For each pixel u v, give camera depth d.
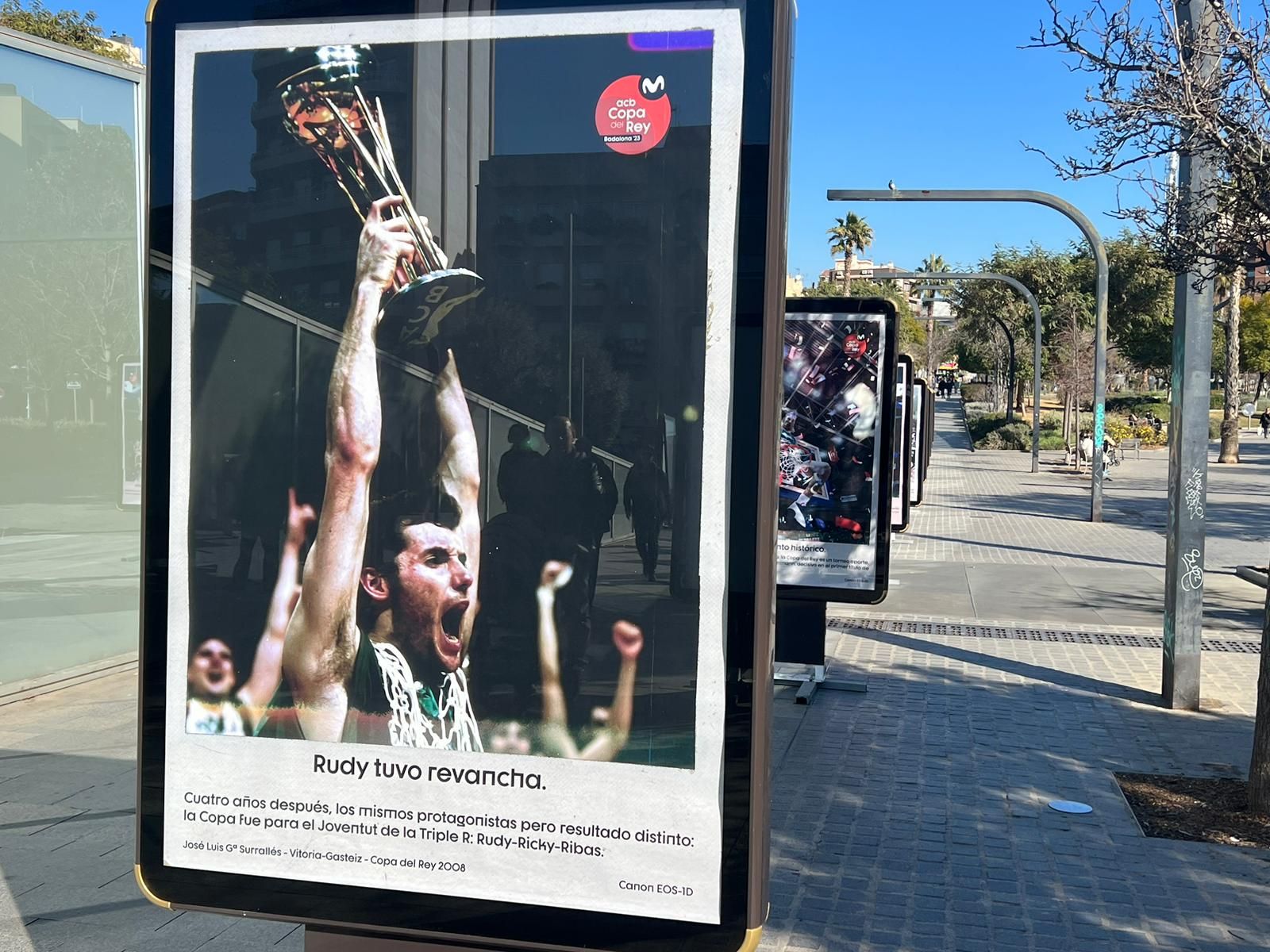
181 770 2.42
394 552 2.34
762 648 2.20
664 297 2.21
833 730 6.71
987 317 56.31
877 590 7.39
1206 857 4.74
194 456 2.40
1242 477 32.22
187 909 2.44
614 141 2.21
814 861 4.68
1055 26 5.55
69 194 7.73
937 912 4.18
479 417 2.29
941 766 6.00
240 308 2.38
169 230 2.39
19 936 3.85
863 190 16.16
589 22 2.20
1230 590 12.61
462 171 2.27
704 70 2.16
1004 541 17.38
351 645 2.36
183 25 2.36
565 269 2.24
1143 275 48.69
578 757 2.27
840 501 7.42
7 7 27.45
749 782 2.21
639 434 2.22
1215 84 5.18
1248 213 5.30
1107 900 4.30
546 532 2.27
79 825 4.89
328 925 2.39
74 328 7.67
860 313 7.33
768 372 2.17
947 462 39.75
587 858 2.28
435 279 2.29
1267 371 64.69
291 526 2.37
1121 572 13.96
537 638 2.28
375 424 2.33
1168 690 7.29
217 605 2.40
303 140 2.33
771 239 2.15
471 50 2.24
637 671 2.24
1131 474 33.59
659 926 2.24
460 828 2.32
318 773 2.38
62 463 7.70
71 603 7.80
